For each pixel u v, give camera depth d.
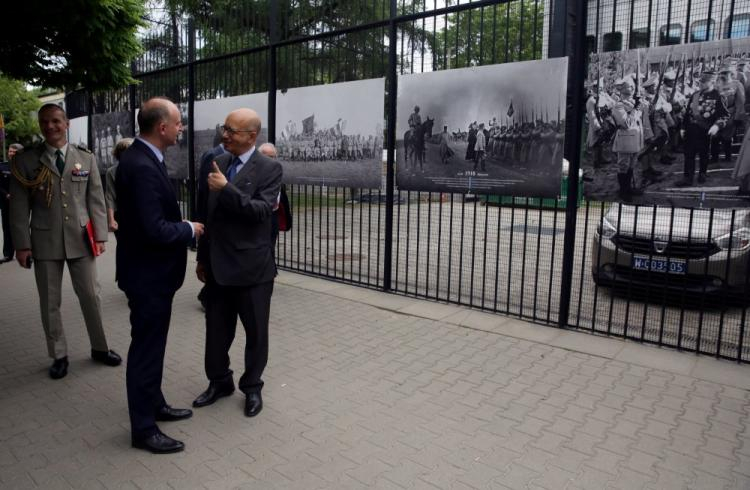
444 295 6.75
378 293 6.75
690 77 4.36
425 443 3.27
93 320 4.33
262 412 3.65
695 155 4.42
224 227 3.44
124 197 3.04
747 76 4.12
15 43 4.66
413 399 3.86
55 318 4.17
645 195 4.72
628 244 6.06
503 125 5.45
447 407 3.74
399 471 2.97
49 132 4.07
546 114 5.18
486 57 6.32
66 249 4.10
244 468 3.00
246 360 3.63
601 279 6.30
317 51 7.26
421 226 13.62
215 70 8.64
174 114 3.12
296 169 7.52
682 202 4.55
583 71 4.96
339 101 6.86
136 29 4.89
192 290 6.88
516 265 8.72
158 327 3.15
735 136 4.22
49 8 4.14
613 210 6.50
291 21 7.51
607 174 4.88
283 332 5.30
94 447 3.20
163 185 3.07
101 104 11.47
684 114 4.43
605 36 5.29
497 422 3.53
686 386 4.09
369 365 4.48
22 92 26.09
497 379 4.21
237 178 3.37
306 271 7.85
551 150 5.20
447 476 2.93
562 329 5.37
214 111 8.50
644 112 4.61
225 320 3.70
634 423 3.53
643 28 5.07
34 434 3.34
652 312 6.02
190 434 3.36
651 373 4.32
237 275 3.43
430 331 5.34
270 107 7.66
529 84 5.25
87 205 4.29
